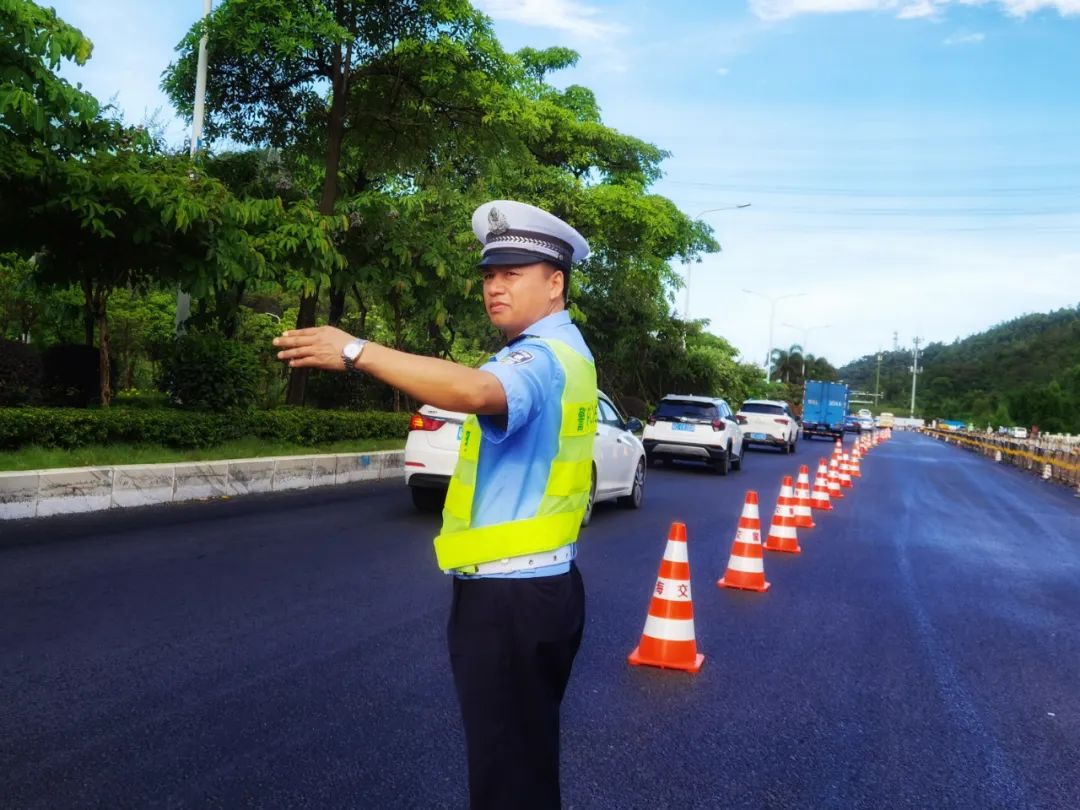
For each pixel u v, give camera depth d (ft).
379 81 53.78
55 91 33.04
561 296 7.29
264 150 56.34
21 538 24.98
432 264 50.93
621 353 104.01
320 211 51.11
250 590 21.43
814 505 47.96
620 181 91.66
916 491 61.46
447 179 62.03
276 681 15.35
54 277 39.65
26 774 11.39
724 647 19.44
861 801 12.16
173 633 17.66
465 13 49.90
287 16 45.91
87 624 17.85
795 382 335.06
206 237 37.19
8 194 35.01
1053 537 41.01
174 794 11.07
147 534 26.91
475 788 6.73
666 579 18.01
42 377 39.19
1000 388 480.64
